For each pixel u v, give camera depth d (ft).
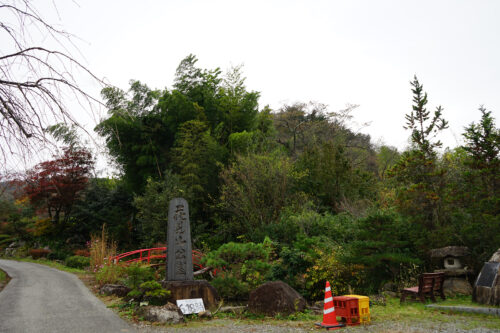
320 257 31.68
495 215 31.45
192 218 58.70
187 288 25.48
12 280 40.70
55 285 36.76
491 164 32.81
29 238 84.84
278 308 23.95
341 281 31.30
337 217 44.60
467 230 29.99
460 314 21.77
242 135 59.88
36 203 67.62
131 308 24.70
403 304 25.80
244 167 53.83
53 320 21.30
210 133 64.59
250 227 49.42
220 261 30.89
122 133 61.87
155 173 65.67
